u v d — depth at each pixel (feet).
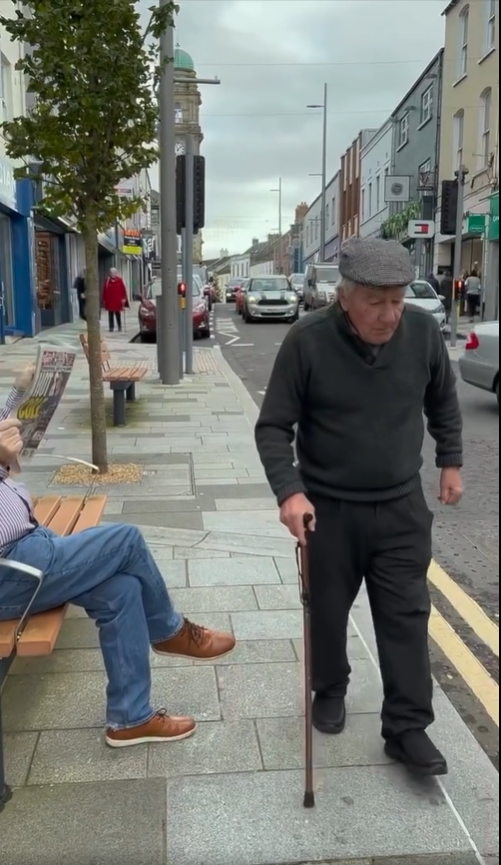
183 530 17.17
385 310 8.06
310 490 8.98
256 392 40.01
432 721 9.13
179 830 8.05
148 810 8.34
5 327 60.80
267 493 20.22
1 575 8.68
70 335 66.90
